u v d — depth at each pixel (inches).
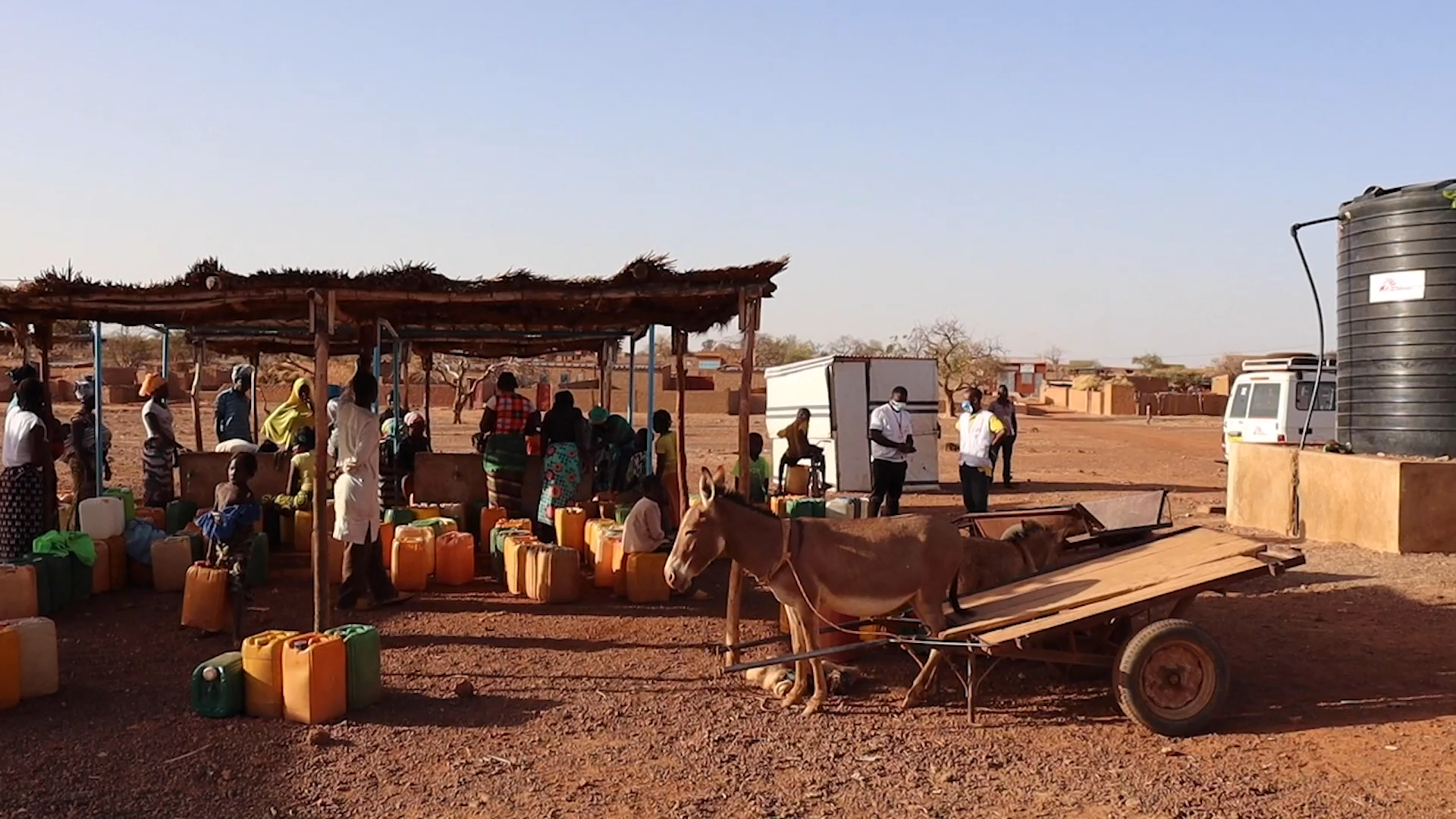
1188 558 296.4
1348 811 219.0
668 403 2127.2
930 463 835.4
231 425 632.4
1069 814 219.0
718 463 1013.8
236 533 353.1
